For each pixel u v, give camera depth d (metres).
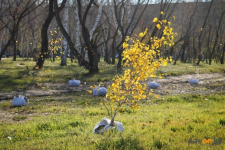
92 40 26.52
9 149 5.60
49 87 17.28
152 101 12.39
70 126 7.63
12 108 11.08
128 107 10.55
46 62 41.22
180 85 18.39
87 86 17.80
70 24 47.09
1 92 15.32
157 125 7.18
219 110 9.31
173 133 6.23
